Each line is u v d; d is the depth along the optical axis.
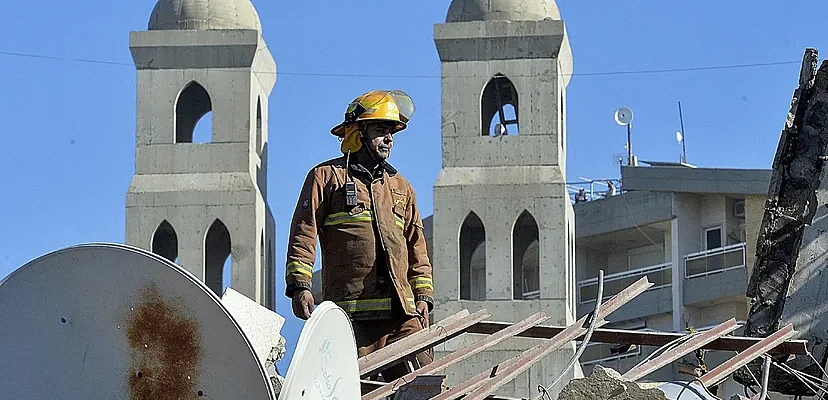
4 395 5.99
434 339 9.07
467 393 8.26
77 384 5.96
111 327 5.91
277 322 8.76
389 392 8.45
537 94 42.59
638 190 47.28
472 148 42.47
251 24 44.56
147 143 43.31
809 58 12.75
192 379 5.83
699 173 46.19
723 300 46.09
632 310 47.66
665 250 48.03
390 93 9.45
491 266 41.50
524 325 9.34
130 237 42.53
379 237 9.24
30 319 6.00
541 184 41.78
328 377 6.16
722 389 16.06
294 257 8.99
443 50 42.78
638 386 7.00
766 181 45.25
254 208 42.56
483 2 43.28
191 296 5.82
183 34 43.62
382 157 9.38
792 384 10.84
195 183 42.88
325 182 9.26
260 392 5.74
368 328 9.27
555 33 42.50
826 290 11.20
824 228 11.36
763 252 12.00
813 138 12.41
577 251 50.25
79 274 5.93
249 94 43.59
